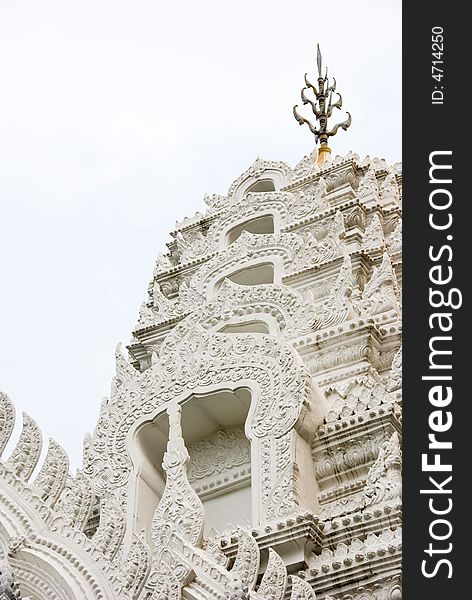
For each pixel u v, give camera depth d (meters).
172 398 24.23
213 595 18.34
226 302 27.31
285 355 23.66
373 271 29.19
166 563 18.91
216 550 19.36
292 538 20.78
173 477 21.52
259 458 22.61
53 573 19.03
